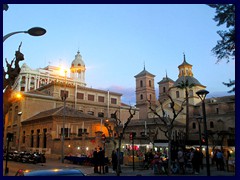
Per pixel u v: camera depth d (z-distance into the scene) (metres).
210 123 67.25
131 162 28.44
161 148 34.12
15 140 55.91
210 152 37.53
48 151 43.16
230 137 42.72
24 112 56.16
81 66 115.19
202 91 17.25
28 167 27.06
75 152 37.84
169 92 77.06
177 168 19.66
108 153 32.53
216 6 14.47
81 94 68.44
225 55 16.02
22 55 12.73
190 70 84.25
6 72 12.03
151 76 96.81
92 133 49.31
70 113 48.75
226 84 15.72
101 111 70.44
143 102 92.50
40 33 11.76
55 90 63.38
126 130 51.59
